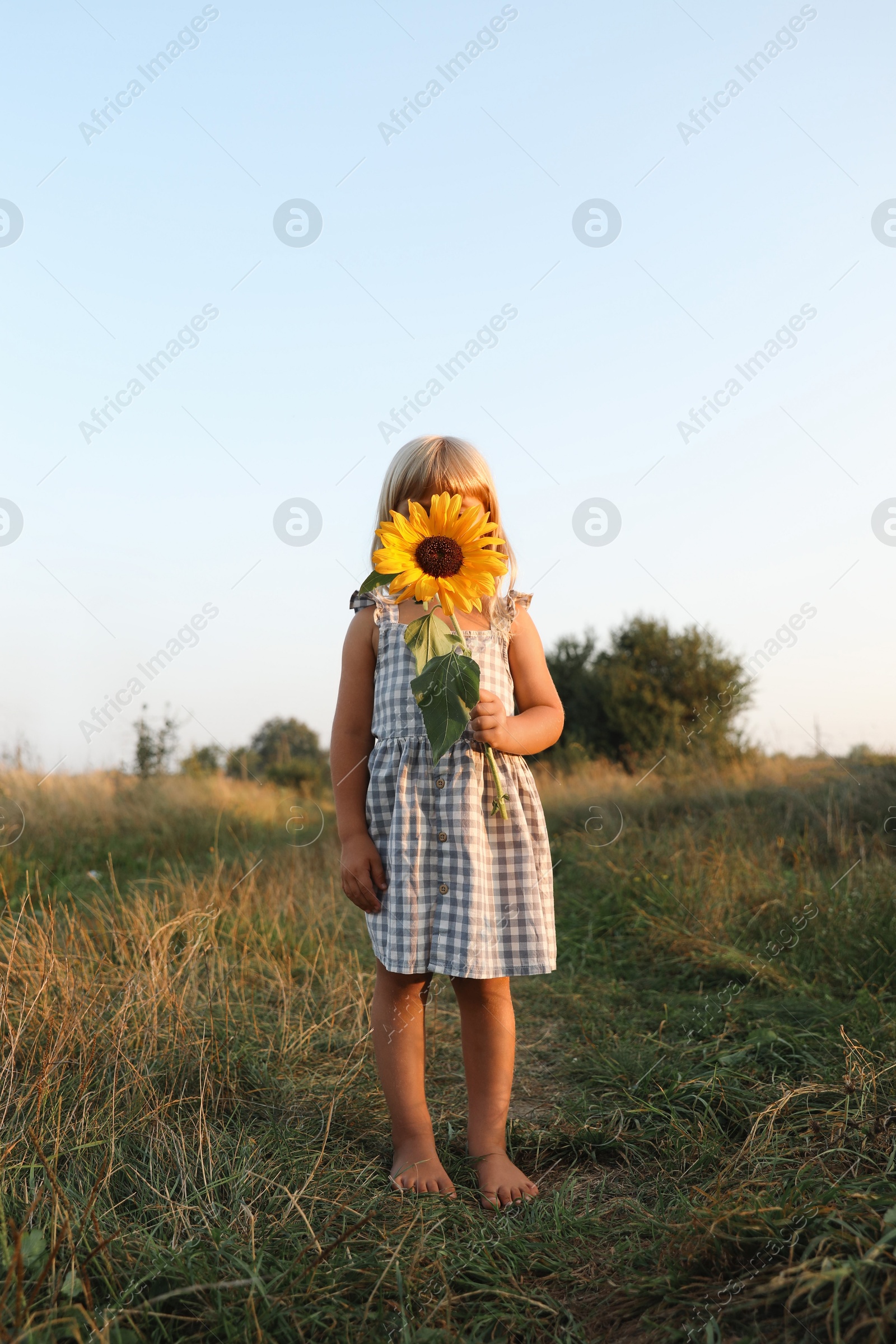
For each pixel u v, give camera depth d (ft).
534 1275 4.63
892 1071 6.37
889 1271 3.59
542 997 10.25
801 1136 5.49
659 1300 4.16
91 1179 5.16
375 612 6.56
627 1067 7.50
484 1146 5.96
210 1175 5.41
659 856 15.52
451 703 5.44
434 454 6.65
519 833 6.09
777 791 21.90
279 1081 7.07
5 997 6.81
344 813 6.29
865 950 10.11
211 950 9.98
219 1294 4.06
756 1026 8.32
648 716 36.68
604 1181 5.83
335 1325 4.03
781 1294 3.79
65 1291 3.99
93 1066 6.43
